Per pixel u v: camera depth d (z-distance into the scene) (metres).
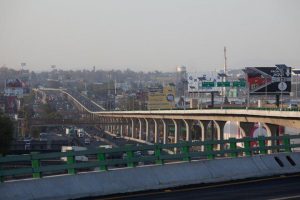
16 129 149.00
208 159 26.84
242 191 23.58
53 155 21.89
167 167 25.09
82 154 22.73
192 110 135.50
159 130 175.88
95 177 22.81
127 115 193.25
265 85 118.25
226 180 26.19
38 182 21.28
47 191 21.25
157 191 23.64
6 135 73.31
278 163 28.78
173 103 196.62
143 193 23.11
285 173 28.41
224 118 119.44
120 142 157.12
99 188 22.53
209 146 27.36
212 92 151.38
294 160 29.50
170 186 24.38
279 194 22.84
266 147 29.56
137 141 175.12
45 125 169.50
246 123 112.06
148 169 24.50
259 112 99.94
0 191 20.22
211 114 125.19
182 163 25.70
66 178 22.03
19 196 20.50
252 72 118.94
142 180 23.91
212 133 139.75
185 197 22.14
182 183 24.81
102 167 23.36
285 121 93.38
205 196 22.33
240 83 151.50
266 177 27.42
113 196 22.39
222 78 151.25
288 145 30.59
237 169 27.08
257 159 28.27
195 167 25.89
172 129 183.88
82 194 21.91
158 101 195.75
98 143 142.25
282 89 118.44
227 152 27.78
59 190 21.53
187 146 26.30
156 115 166.50
